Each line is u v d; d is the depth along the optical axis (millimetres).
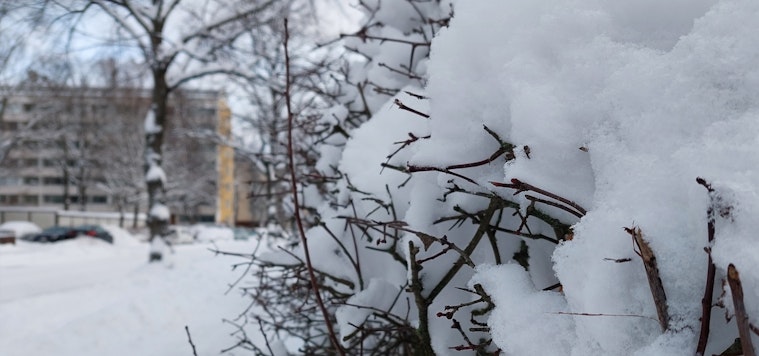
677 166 1107
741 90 1100
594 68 1352
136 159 40844
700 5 1309
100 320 6273
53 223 40188
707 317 960
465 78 1670
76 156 42125
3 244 24609
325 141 3217
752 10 1123
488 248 1928
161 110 12773
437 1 3016
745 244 911
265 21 11328
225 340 5168
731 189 946
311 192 3285
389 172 2240
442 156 1676
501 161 1649
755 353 883
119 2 10883
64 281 14258
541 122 1386
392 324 2348
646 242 1075
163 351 5242
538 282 1720
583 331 1180
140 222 48781
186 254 17609
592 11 1418
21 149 33000
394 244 2230
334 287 2742
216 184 31031
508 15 1613
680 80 1169
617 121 1278
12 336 6762
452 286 1956
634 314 1097
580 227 1225
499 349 1543
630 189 1156
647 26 1367
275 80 10812
